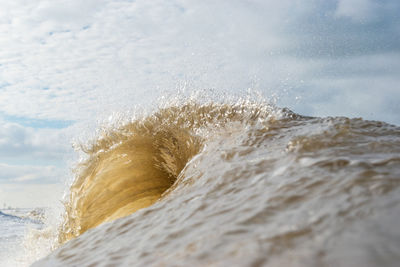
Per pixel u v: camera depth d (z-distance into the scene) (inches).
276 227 33.8
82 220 95.7
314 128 70.3
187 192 57.4
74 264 43.6
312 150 57.7
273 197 41.7
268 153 61.6
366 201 34.7
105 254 43.3
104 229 53.1
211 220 41.3
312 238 30.0
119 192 95.9
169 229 43.4
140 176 99.4
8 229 272.8
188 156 95.2
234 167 58.4
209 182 57.0
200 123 96.3
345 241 28.2
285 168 51.6
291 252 28.5
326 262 25.9
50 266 46.3
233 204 44.4
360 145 57.9
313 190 40.7
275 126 77.0
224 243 33.5
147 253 38.4
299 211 36.3
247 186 49.8
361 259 25.2
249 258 29.0
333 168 46.6
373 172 41.7
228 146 72.8
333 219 32.5
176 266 31.8
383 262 24.4
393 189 36.3
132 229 49.6
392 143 57.6
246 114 88.9
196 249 34.2
